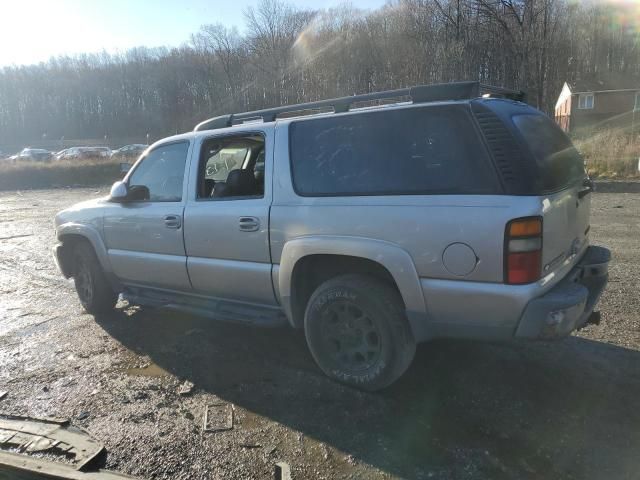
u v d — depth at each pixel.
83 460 2.79
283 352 4.18
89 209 5.07
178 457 2.83
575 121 45.25
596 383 3.46
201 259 4.14
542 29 35.88
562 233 3.07
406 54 38.72
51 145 75.62
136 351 4.32
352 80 43.66
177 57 75.00
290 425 3.11
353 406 3.29
